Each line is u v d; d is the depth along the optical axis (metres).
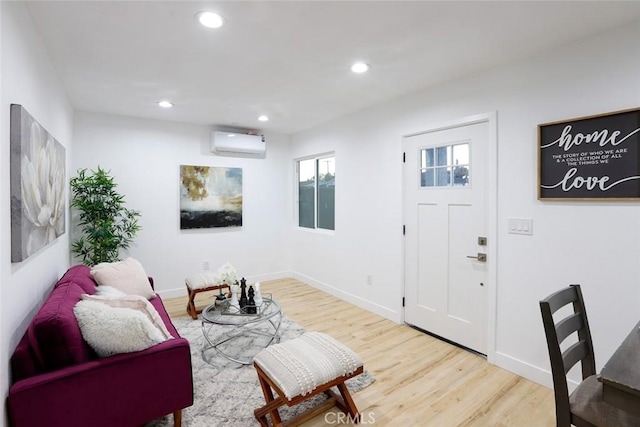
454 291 2.94
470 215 2.79
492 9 1.81
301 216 5.36
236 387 2.29
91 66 2.56
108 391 1.56
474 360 2.68
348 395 1.98
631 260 1.94
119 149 4.05
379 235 3.68
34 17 1.86
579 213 2.13
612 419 1.25
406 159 3.36
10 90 1.45
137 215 4.08
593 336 2.09
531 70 2.36
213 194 4.70
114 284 2.66
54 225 2.27
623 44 1.94
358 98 3.40
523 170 2.41
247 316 2.69
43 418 1.41
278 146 5.27
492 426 1.91
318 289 4.73
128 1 1.72
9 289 1.41
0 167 1.31
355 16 1.89
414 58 2.44
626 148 1.92
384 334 3.18
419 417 1.99
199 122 4.47
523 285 2.42
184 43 2.21
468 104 2.76
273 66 2.59
